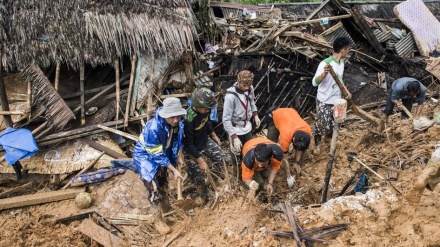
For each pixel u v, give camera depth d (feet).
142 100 20.81
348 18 28.60
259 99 24.06
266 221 13.92
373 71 28.81
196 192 18.66
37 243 16.21
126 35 19.72
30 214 17.61
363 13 33.86
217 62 22.84
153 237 15.38
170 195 18.38
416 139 17.79
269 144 15.49
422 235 12.51
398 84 19.85
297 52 24.14
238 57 23.06
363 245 12.37
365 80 26.73
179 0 21.13
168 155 15.31
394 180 15.25
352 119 24.16
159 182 15.97
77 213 17.35
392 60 29.35
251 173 15.29
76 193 18.37
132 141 20.77
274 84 24.21
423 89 20.03
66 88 20.98
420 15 32.83
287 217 13.69
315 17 29.66
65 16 19.08
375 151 18.66
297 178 18.83
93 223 16.30
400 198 13.75
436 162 12.21
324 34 27.89
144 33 19.95
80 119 20.61
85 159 19.42
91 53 19.33
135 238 15.51
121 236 15.98
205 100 14.53
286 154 17.69
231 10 28.50
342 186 17.46
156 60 21.03
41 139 19.07
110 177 18.89
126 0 20.15
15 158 17.46
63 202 18.20
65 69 21.31
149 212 17.02
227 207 15.24
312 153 20.76
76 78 21.31
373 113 25.31
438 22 33.17
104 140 20.08
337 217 13.50
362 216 13.26
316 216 13.58
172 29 20.54
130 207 17.30
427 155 16.29
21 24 18.53
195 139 16.05
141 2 20.45
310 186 17.89
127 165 19.07
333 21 29.50
